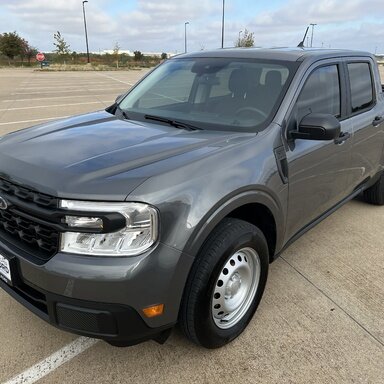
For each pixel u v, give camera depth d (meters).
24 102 14.41
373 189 4.93
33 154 2.50
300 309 3.07
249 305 2.75
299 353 2.64
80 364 2.53
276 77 3.12
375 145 4.32
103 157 2.38
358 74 4.03
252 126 2.88
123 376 2.44
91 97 16.25
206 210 2.20
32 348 2.65
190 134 2.83
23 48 61.31
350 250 3.99
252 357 2.60
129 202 2.03
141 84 3.88
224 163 2.41
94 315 2.07
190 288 2.28
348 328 2.88
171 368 2.50
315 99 3.27
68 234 2.08
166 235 2.09
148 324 2.15
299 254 3.89
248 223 2.53
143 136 2.77
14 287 2.36
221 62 3.50
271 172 2.66
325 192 3.47
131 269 2.01
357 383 2.42
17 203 2.27
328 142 3.29
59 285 2.07
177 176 2.19
